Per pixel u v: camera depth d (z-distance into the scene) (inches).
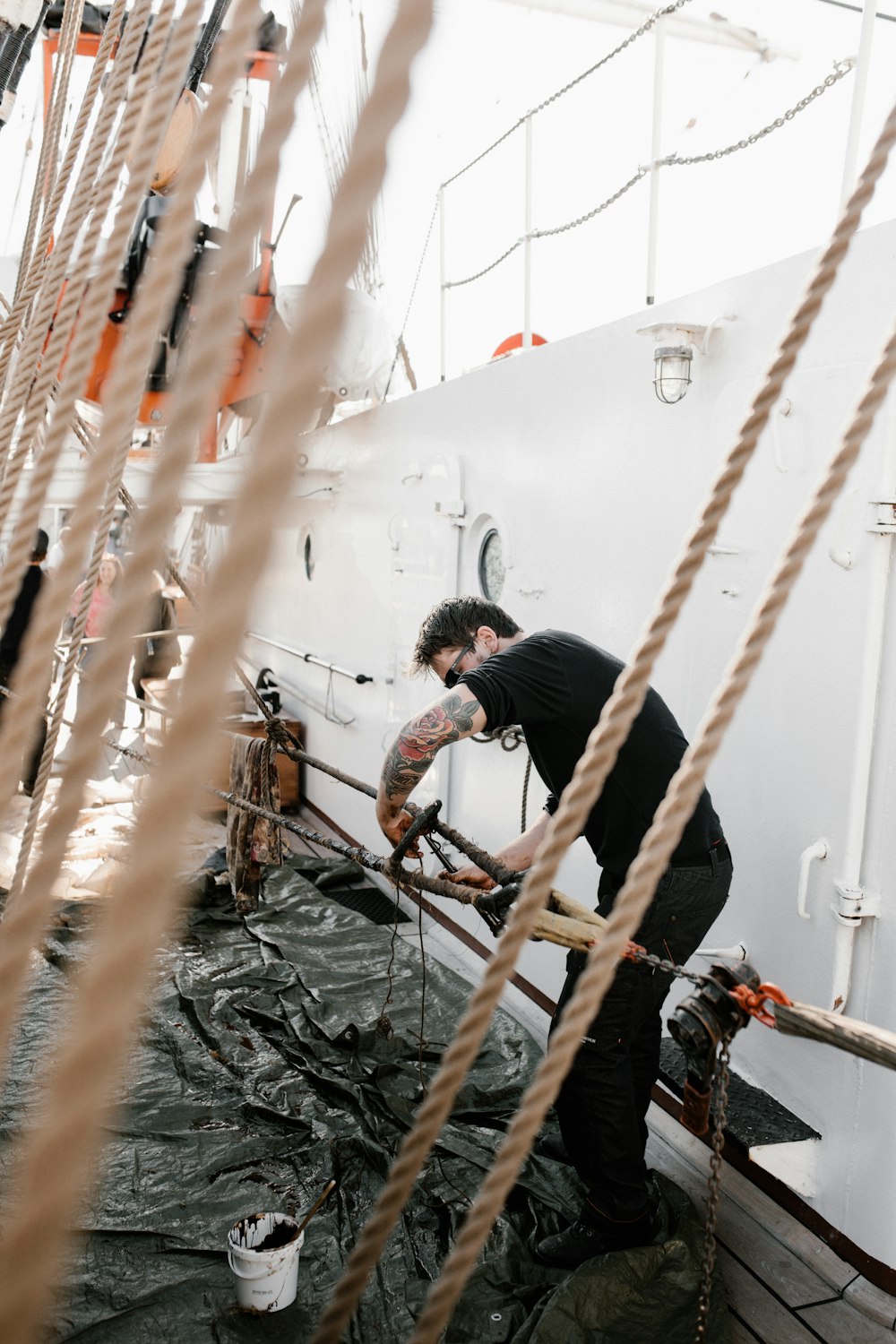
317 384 16.0
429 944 207.8
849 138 118.5
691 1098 62.6
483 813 196.5
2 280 269.4
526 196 182.5
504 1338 103.6
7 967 19.9
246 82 155.0
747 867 131.3
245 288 17.8
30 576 266.1
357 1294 29.2
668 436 141.3
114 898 16.1
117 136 53.0
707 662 136.7
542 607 174.4
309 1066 155.8
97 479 23.5
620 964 108.0
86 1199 16.2
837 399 114.7
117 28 71.2
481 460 193.0
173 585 315.3
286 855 249.6
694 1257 110.7
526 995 184.1
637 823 111.7
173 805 15.9
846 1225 115.4
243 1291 106.1
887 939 112.3
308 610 302.5
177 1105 145.2
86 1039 15.8
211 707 15.9
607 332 152.8
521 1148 28.2
